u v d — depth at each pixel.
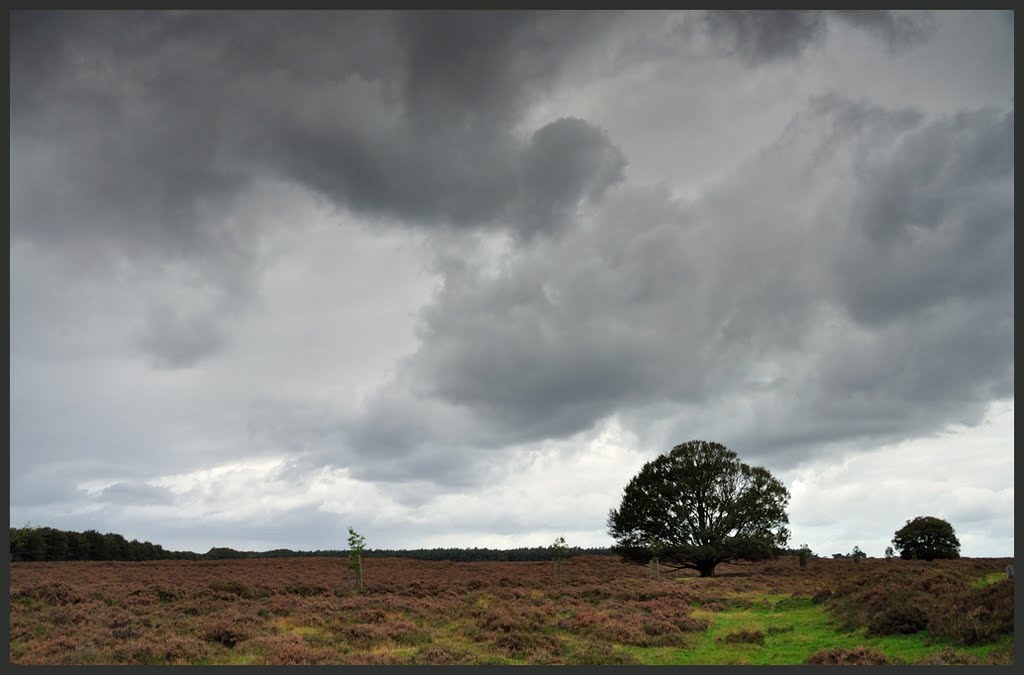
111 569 70.19
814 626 28.08
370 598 40.44
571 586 49.47
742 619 32.56
